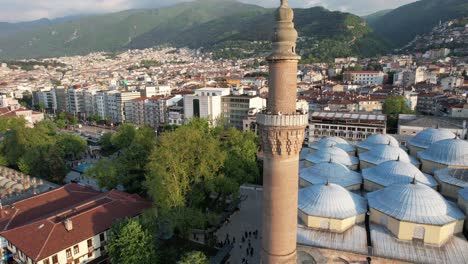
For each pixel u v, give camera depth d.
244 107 165.25
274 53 35.56
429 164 68.81
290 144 36.66
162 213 63.81
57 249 56.03
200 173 72.69
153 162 71.25
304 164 78.75
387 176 60.28
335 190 52.78
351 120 122.50
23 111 194.88
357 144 86.81
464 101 154.75
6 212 71.69
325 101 167.62
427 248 44.72
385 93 192.62
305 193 54.78
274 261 39.69
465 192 50.44
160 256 57.59
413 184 50.00
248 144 100.38
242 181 84.81
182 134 74.88
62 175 110.50
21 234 59.56
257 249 66.25
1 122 156.88
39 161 110.25
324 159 73.44
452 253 43.69
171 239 69.69
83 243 59.66
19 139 121.69
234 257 63.69
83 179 112.31
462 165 64.25
